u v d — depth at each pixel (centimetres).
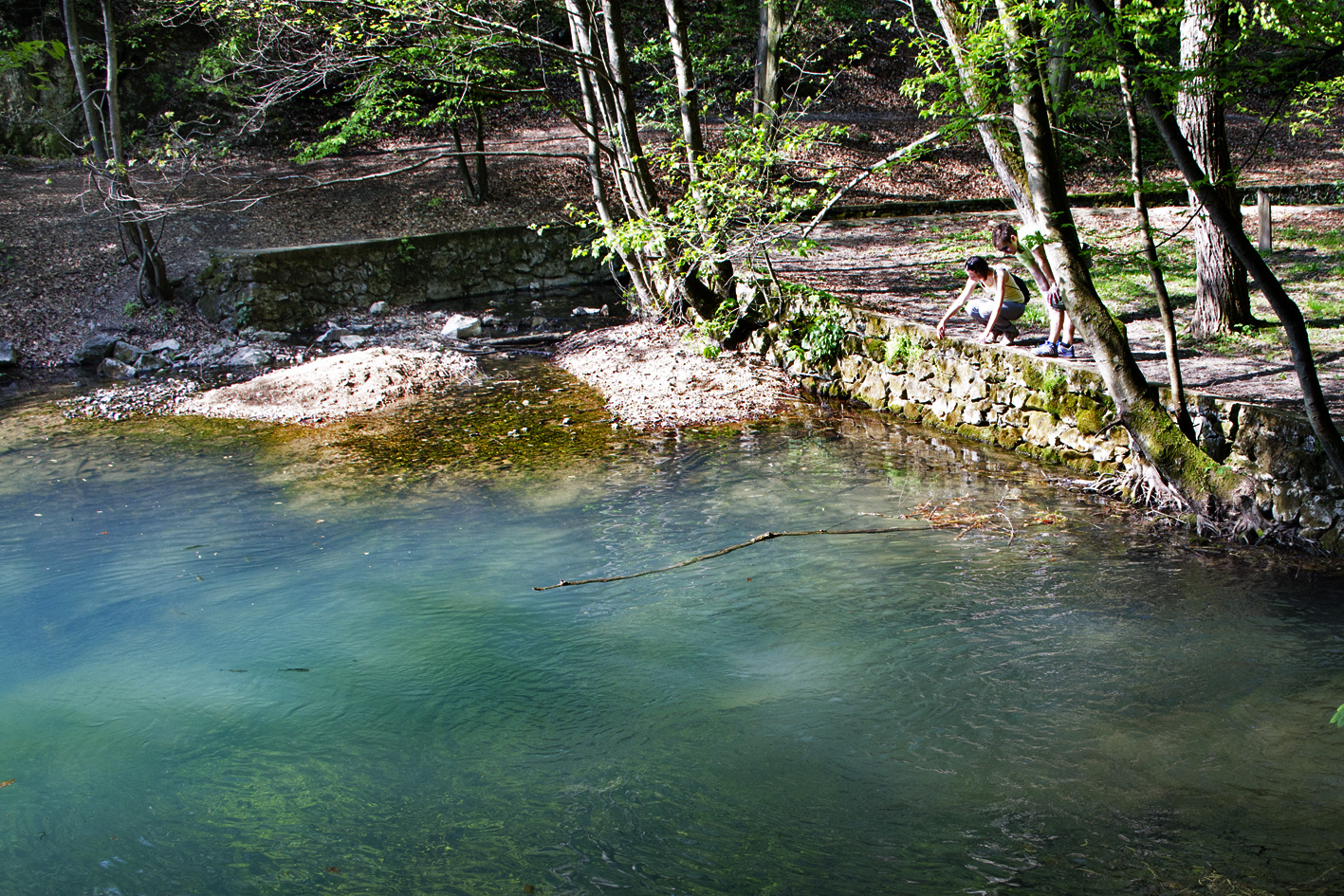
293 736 463
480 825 390
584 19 1200
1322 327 976
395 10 1001
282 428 1019
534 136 2297
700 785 414
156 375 1277
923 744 441
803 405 1059
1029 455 862
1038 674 503
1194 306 1016
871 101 2633
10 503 802
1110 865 347
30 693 504
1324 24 490
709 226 1054
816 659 528
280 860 370
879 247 1634
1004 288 887
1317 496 638
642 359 1246
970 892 335
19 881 359
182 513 775
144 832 389
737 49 2494
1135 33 551
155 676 521
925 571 640
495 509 772
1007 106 722
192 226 1683
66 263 1540
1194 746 431
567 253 1880
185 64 2159
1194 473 693
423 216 1856
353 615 593
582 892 346
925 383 972
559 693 500
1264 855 350
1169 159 2155
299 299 1533
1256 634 540
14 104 1955
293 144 2105
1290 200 1970
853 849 365
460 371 1250
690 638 558
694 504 773
